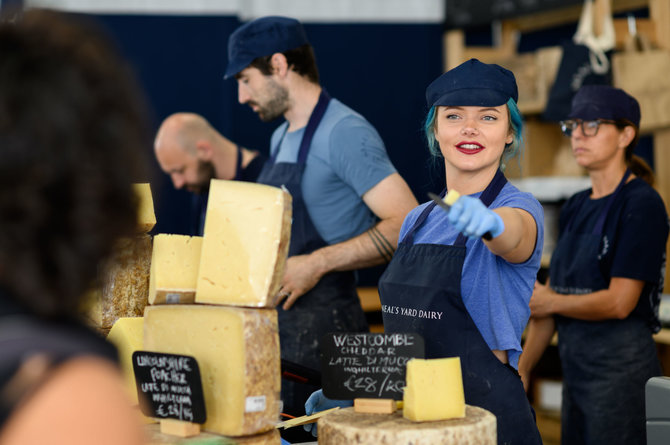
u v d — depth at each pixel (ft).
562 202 12.96
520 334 5.50
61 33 2.02
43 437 1.76
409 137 16.57
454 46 16.16
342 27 16.14
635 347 8.89
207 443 3.54
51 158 1.89
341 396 4.47
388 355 4.42
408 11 16.43
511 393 5.32
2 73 1.90
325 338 4.52
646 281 8.71
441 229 5.85
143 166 2.14
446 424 4.03
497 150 5.70
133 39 14.79
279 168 8.84
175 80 15.05
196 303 4.29
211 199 4.07
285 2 15.78
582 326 9.21
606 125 9.09
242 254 3.95
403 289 5.71
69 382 1.83
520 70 13.78
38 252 1.93
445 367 4.16
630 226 8.77
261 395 3.88
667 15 12.69
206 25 15.16
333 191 8.58
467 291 5.45
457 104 5.61
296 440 5.60
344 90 16.21
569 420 9.48
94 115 1.97
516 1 14.93
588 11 12.50
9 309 1.93
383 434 3.90
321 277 8.38
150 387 4.01
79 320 2.06
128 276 4.53
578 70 12.28
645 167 9.57
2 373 1.81
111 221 2.02
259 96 8.80
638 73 12.05
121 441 1.85
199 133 13.15
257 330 3.85
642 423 8.89
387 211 8.36
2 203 1.87
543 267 12.94
